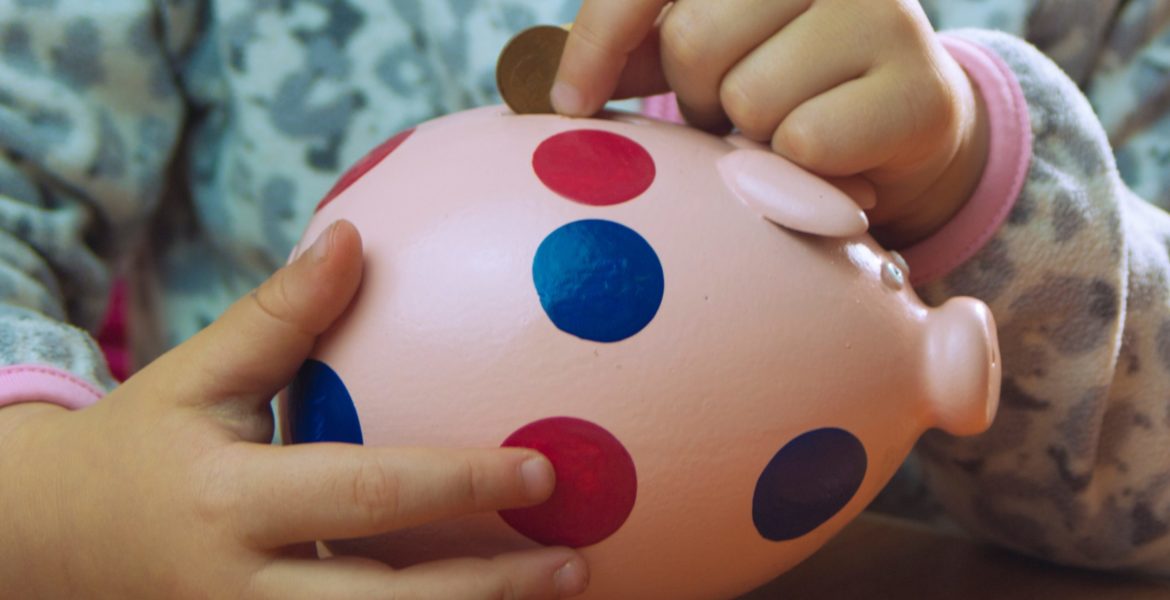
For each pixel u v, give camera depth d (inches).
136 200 31.1
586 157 16.2
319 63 32.5
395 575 14.7
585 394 14.7
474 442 14.8
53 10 29.2
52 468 17.2
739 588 17.2
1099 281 23.4
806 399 15.5
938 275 23.2
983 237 22.8
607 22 17.4
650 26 17.9
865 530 28.5
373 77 33.0
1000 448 25.6
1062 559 26.8
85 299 30.0
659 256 15.2
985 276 23.1
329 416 15.6
